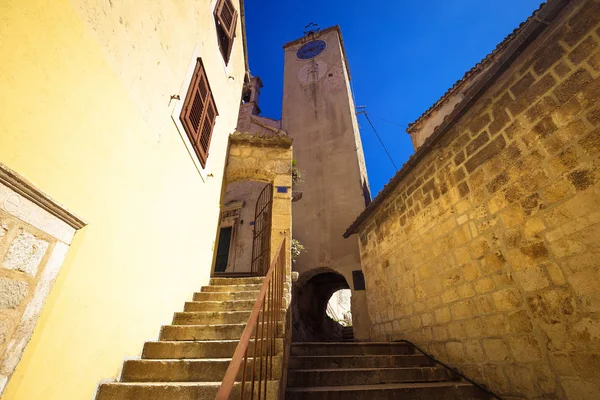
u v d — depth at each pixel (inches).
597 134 89.6
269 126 456.1
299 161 420.2
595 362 84.7
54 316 64.1
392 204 209.5
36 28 59.9
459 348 135.9
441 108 264.7
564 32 103.7
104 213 81.7
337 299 586.6
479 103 136.8
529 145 111.5
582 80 96.0
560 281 96.1
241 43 256.7
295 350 152.5
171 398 79.7
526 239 109.0
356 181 380.2
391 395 111.3
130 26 95.0
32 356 58.3
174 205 128.5
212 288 163.0
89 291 76.0
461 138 146.6
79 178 71.6
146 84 104.6
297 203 384.8
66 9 68.3
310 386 120.4
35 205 57.8
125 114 91.7
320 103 473.7
